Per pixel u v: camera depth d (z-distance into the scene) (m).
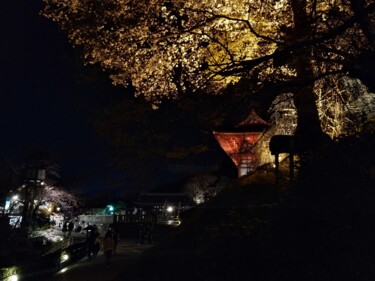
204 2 12.49
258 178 15.70
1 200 24.08
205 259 10.89
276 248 8.34
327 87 13.05
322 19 8.70
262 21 13.31
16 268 13.77
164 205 65.12
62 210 40.50
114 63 15.48
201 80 8.57
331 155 7.70
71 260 22.92
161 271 12.43
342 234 6.69
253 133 19.97
